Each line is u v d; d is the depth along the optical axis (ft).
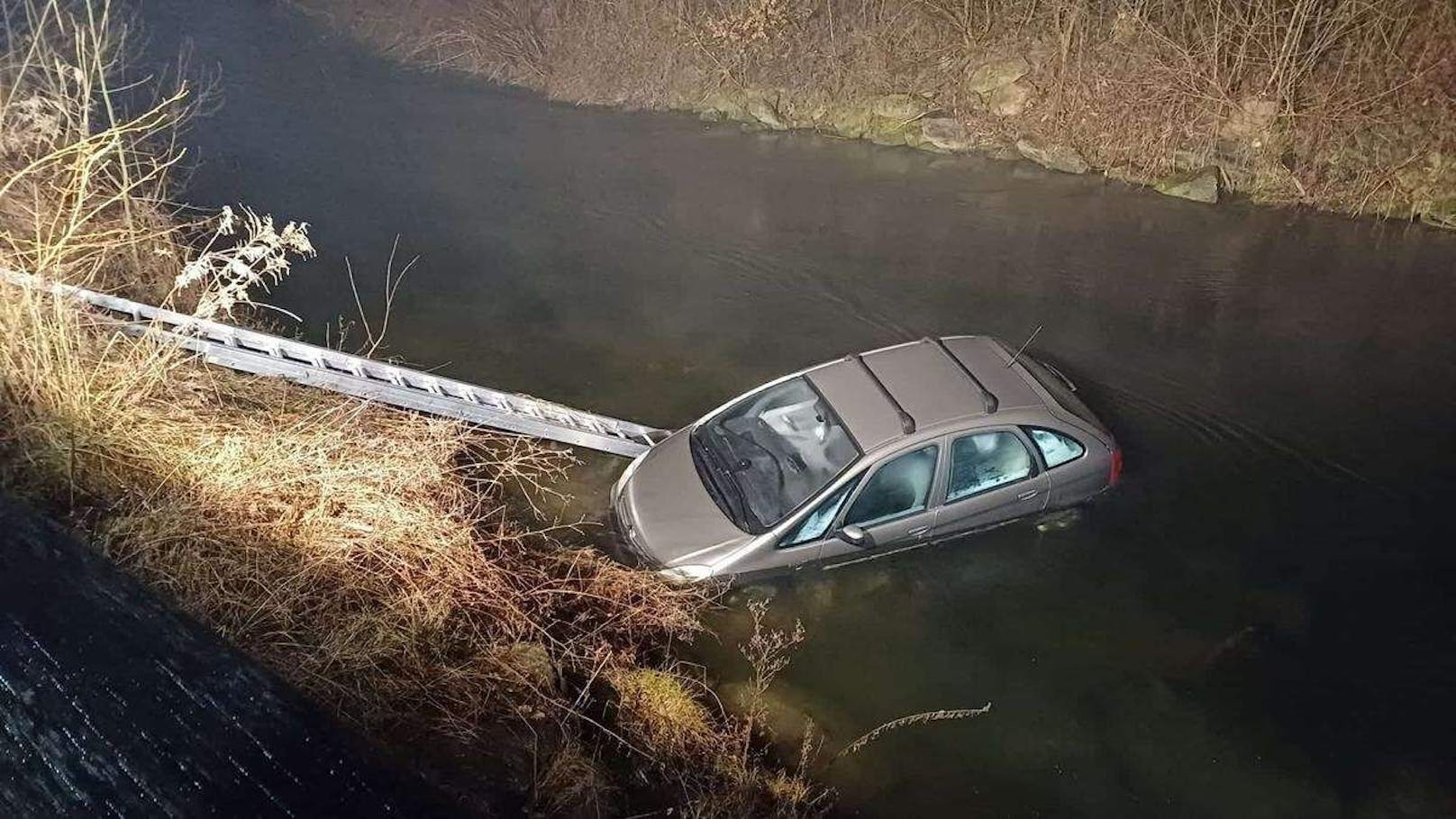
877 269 38.65
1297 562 24.76
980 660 22.76
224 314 31.30
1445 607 23.44
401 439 24.32
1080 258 38.93
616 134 51.70
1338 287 36.27
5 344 20.44
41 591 12.96
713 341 34.76
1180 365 32.07
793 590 23.86
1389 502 26.35
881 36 50.88
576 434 27.12
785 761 20.40
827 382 25.32
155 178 42.39
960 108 48.83
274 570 19.12
